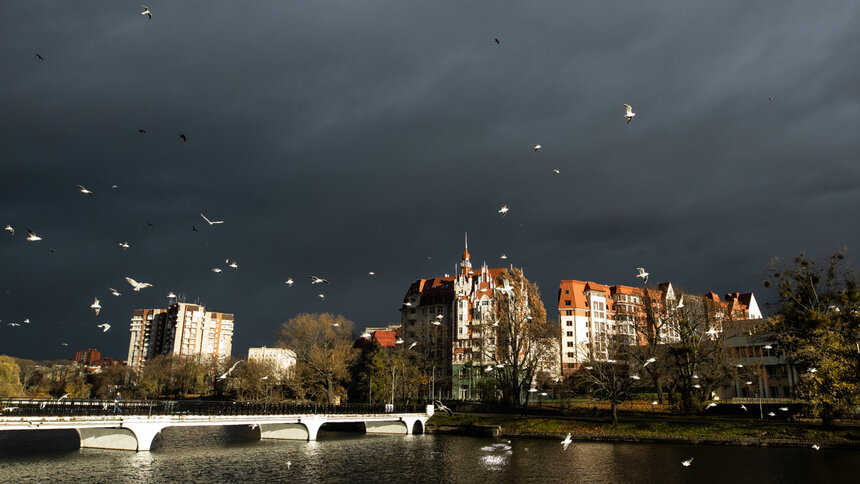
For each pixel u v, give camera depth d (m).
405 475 55.94
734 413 91.69
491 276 157.12
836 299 74.50
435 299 167.38
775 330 78.19
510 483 52.66
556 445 77.06
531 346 114.94
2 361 137.12
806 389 72.88
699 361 91.00
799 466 58.56
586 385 110.00
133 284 47.09
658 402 99.69
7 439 78.62
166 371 197.62
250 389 136.62
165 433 93.19
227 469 56.59
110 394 196.12
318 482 52.22
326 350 116.25
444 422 96.62
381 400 124.56
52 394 180.00
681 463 61.62
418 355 139.88
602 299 180.88
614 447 74.69
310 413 83.75
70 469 53.34
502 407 108.31
